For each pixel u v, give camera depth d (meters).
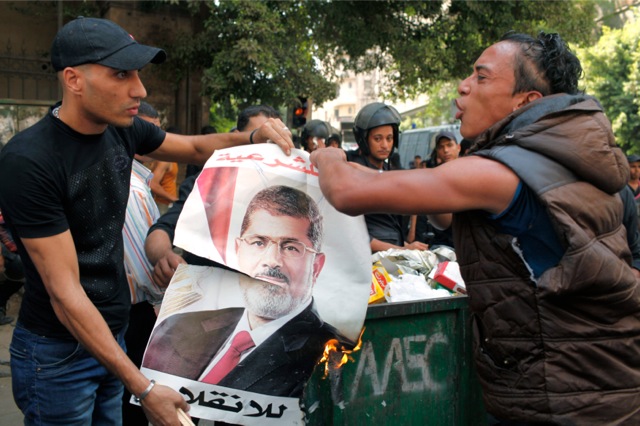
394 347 2.45
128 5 11.61
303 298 2.13
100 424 2.31
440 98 33.28
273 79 10.29
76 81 1.88
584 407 1.73
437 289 2.72
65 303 1.86
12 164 1.84
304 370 2.14
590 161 1.71
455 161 1.78
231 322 2.12
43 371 2.04
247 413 2.12
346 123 28.20
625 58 22.48
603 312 1.74
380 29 11.17
